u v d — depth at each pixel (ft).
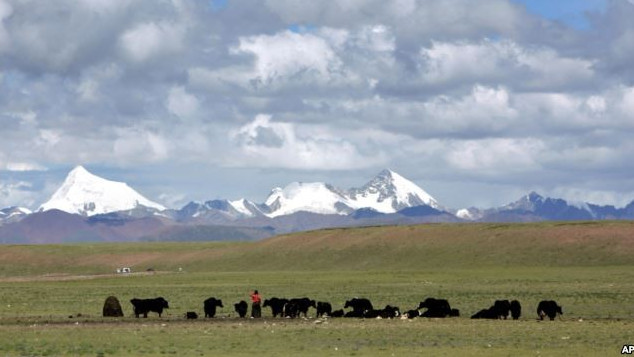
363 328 473.26
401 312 601.21
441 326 482.69
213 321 536.01
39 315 591.37
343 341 407.03
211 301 569.23
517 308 536.42
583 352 358.84
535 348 374.63
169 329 472.03
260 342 403.95
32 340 413.39
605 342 396.16
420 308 561.02
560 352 359.25
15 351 366.63
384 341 405.59
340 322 521.24
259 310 568.00
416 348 377.09
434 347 380.78
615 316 561.84
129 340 413.39
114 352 363.97
